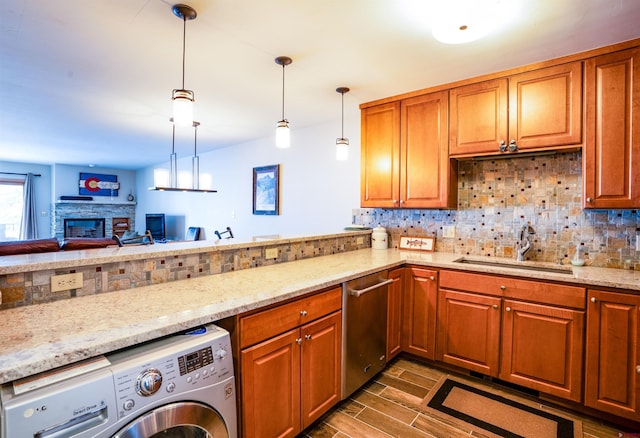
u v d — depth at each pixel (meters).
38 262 1.35
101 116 3.57
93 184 7.92
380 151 3.00
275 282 1.77
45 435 0.85
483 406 2.07
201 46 2.05
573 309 1.98
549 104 2.21
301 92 2.86
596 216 2.33
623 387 1.84
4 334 1.05
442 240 2.99
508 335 2.20
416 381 2.37
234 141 4.95
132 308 1.31
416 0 1.58
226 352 1.26
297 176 4.27
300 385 1.70
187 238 5.84
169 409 1.07
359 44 2.02
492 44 2.00
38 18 1.73
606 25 1.78
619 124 1.99
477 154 2.50
